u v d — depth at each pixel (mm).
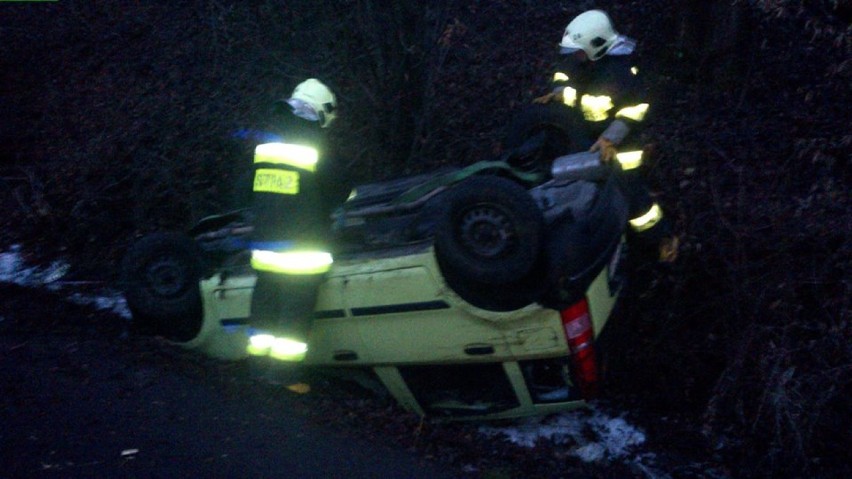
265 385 5324
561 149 6004
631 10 9273
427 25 7344
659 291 5965
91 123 9297
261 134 7609
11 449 4320
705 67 8055
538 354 4664
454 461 4750
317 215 5090
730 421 5262
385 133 7434
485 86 8586
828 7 7441
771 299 5445
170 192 7867
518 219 4398
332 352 5168
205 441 4586
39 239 7672
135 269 5551
